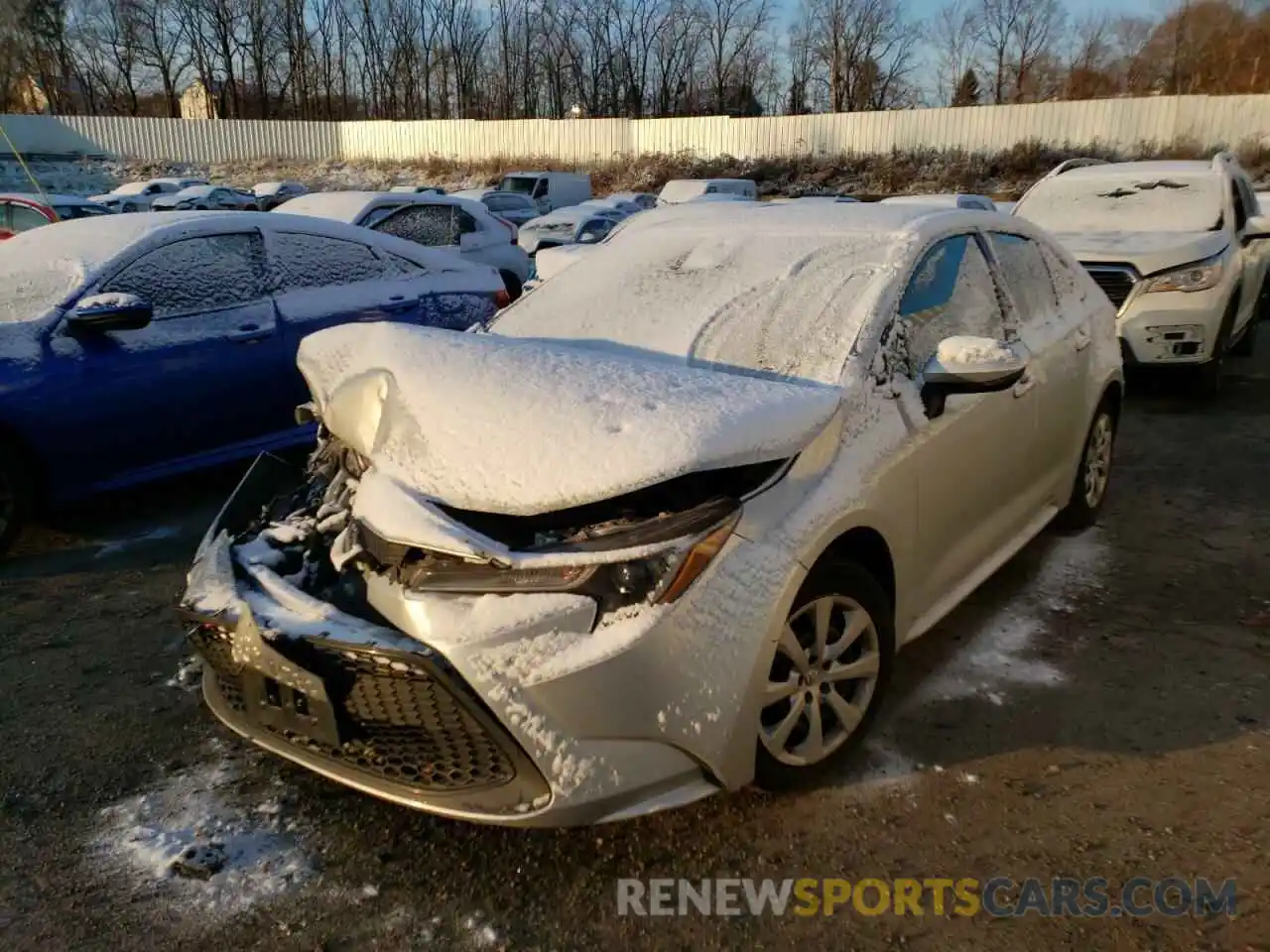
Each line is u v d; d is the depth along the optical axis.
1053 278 4.38
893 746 3.06
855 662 2.89
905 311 3.23
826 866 2.56
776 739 2.66
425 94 58.12
